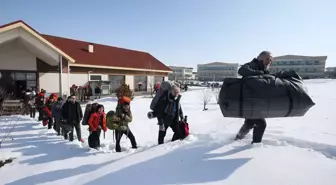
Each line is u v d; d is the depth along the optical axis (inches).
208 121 346.0
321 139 188.1
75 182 114.6
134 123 345.4
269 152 116.4
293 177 89.9
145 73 1068.5
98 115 205.2
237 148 125.8
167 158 118.8
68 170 138.8
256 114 118.0
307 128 243.6
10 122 319.9
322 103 538.0
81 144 212.1
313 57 3014.3
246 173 95.7
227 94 121.6
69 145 197.6
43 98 346.0
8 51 516.4
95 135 200.1
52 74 594.9
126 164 117.0
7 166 150.1
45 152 179.3
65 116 230.7
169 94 182.4
